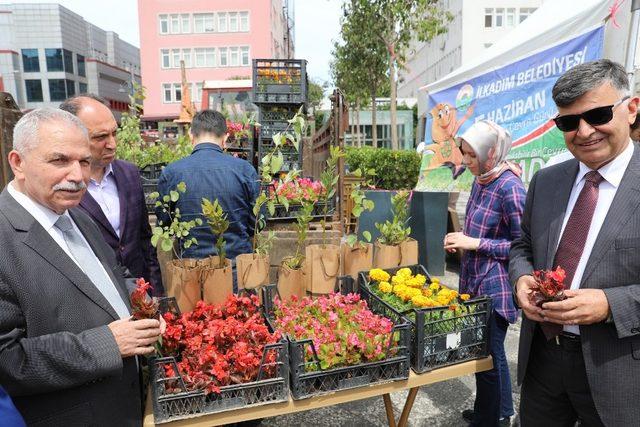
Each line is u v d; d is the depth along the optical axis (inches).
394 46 559.5
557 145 154.2
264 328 72.0
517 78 171.8
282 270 95.2
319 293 94.5
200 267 88.4
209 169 106.1
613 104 57.6
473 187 101.1
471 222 98.0
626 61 132.6
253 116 187.2
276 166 116.8
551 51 156.3
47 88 2182.6
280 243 142.9
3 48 2124.8
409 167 478.9
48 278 55.3
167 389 63.1
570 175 69.3
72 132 56.5
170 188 107.9
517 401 121.3
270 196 144.0
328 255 93.7
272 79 193.2
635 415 60.3
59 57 2156.7
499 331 93.7
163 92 1540.4
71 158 56.2
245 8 1497.3
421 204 223.9
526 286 68.3
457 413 118.3
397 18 526.3
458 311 77.2
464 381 134.2
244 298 81.4
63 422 55.9
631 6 130.0
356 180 253.3
